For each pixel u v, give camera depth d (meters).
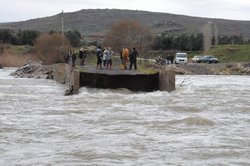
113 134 25.72
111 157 20.62
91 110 35.94
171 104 40.19
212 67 119.19
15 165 19.27
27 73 95.50
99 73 54.91
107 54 63.31
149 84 56.47
